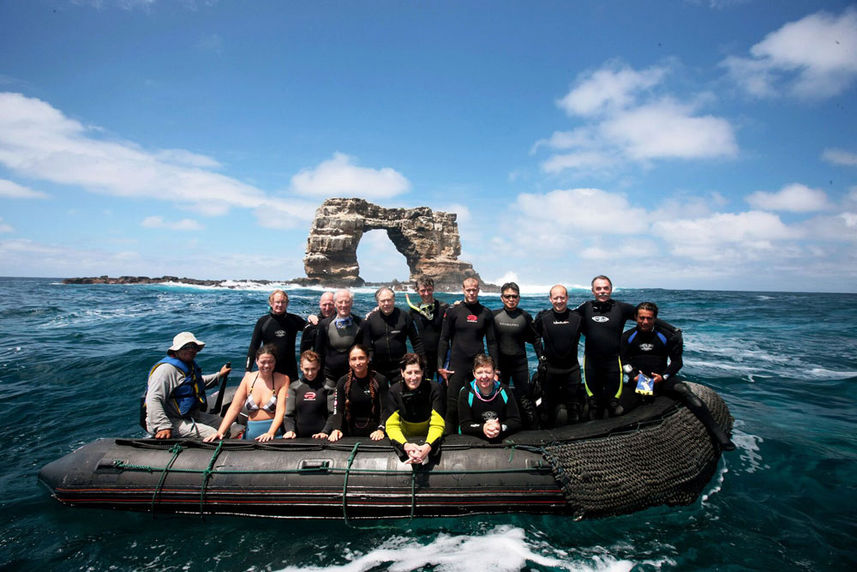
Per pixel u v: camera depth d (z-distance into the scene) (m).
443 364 5.04
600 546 3.44
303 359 4.41
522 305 29.84
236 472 3.83
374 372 4.23
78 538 3.53
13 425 5.70
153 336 12.49
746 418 6.23
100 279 85.25
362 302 38.47
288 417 4.65
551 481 3.79
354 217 84.31
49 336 12.23
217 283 86.25
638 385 4.72
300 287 79.56
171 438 4.20
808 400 7.14
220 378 5.12
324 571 3.16
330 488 3.76
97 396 6.89
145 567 3.20
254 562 3.27
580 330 4.90
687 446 4.26
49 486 4.02
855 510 3.89
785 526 3.66
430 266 88.38
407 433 4.04
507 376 5.23
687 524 3.70
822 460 4.86
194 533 3.62
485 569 3.18
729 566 3.19
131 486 3.85
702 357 10.66
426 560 3.29
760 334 14.88
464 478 3.76
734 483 4.37
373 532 3.65
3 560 3.25
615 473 3.82
